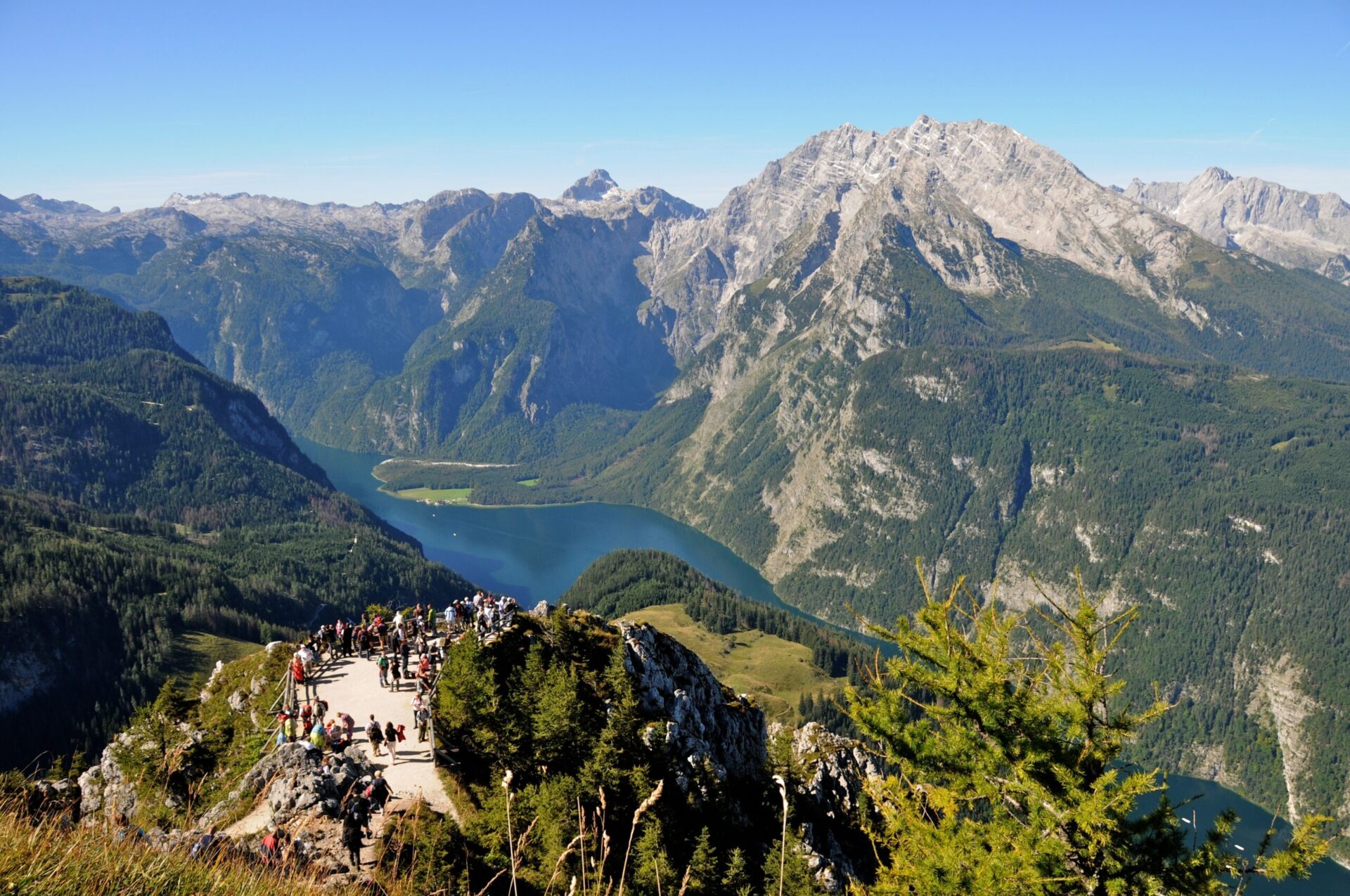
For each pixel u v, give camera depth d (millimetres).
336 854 33094
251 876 15695
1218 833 24750
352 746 48312
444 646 61219
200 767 49406
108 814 16781
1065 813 25094
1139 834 25219
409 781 44156
